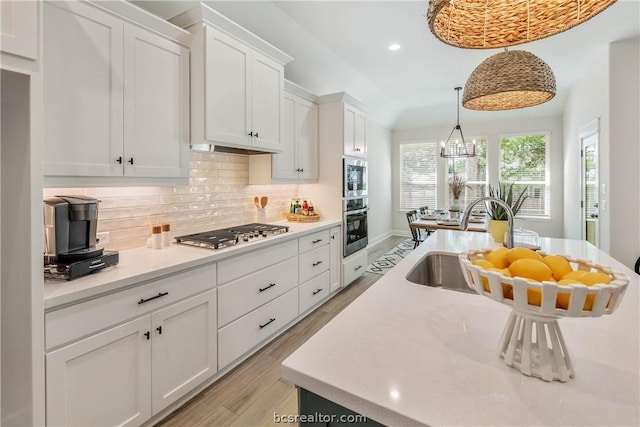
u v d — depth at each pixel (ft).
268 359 7.72
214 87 7.14
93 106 5.37
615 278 2.12
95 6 5.37
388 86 16.96
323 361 2.38
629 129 11.37
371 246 21.22
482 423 1.78
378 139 22.41
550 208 20.39
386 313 3.25
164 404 5.59
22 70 3.77
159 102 6.47
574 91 16.55
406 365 2.33
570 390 2.03
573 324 2.97
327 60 12.81
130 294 5.06
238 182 9.99
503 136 21.59
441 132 23.52
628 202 11.39
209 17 6.97
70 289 4.41
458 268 6.22
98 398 4.68
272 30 10.08
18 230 3.96
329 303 11.24
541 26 3.46
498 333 2.81
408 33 11.02
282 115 9.37
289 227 10.16
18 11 3.72
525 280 1.99
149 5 7.22
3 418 4.21
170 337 5.71
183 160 7.01
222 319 6.79
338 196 11.91
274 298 8.40
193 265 6.05
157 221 7.56
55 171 4.91
